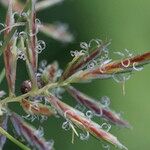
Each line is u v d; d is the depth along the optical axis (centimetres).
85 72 7
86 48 7
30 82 8
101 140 7
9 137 7
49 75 8
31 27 7
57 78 8
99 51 7
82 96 7
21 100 8
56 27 10
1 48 7
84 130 7
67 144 22
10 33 7
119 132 22
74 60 7
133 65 7
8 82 8
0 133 8
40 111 7
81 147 22
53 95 7
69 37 10
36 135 8
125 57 7
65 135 22
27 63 7
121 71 7
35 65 7
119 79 7
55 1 10
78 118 7
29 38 7
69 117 7
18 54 8
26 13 7
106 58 7
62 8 23
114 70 7
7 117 8
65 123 7
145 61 7
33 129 8
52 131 22
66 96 20
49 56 22
